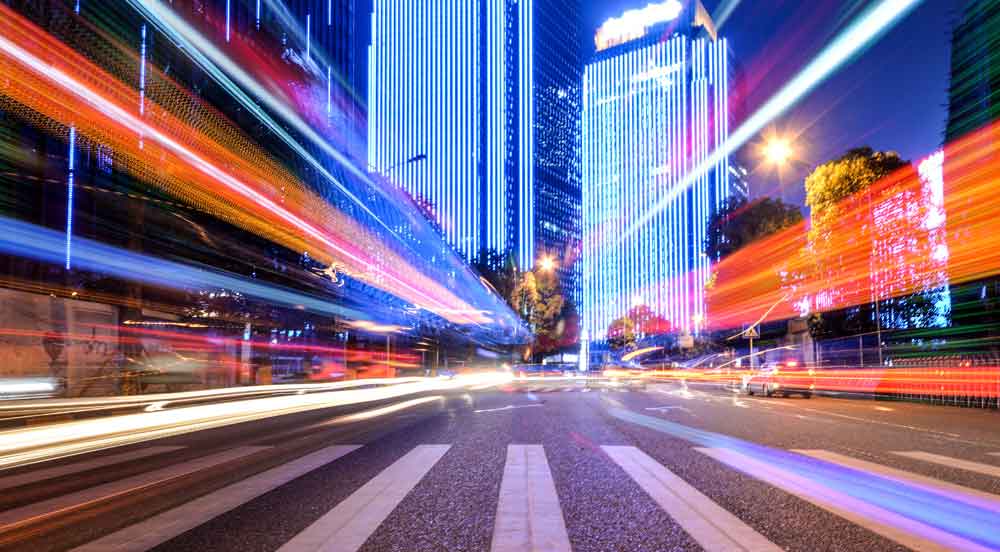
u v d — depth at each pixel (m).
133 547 4.17
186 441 10.43
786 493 5.71
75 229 24.27
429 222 67.62
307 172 35.78
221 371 28.14
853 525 4.57
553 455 8.16
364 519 4.82
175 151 26.67
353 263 43.00
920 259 25.98
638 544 4.11
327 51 69.12
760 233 40.53
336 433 11.26
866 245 27.75
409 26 197.38
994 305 23.88
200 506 5.37
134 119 25.11
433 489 5.98
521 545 4.10
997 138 22.98
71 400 17.34
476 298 76.31
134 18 24.89
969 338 25.02
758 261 40.88
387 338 48.28
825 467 7.13
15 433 11.70
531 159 182.00
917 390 22.05
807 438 10.04
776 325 44.47
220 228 28.42
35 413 14.21
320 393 26.03
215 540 4.29
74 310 20.62
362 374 45.16
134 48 24.97
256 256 30.55
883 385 24.48
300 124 35.62
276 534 4.41
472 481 6.37
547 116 191.88
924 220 25.97
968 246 24.48
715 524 4.61
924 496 5.56
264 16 43.72
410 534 4.38
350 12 78.69
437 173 185.75
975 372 18.70
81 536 4.48
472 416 14.67
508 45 186.38
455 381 43.78
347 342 45.09
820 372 27.50
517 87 185.50
